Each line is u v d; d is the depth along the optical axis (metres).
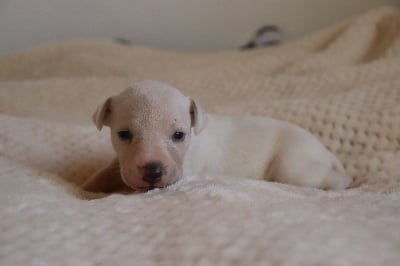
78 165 0.41
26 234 0.23
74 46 0.70
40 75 0.67
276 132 0.42
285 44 0.68
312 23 0.78
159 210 0.27
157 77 0.60
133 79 0.60
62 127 0.43
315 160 0.40
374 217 0.26
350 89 0.49
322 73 0.54
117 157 0.38
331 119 0.44
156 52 0.70
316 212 0.26
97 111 0.36
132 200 0.28
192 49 0.81
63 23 0.78
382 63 0.53
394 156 0.40
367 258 0.21
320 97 0.48
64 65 0.67
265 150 0.41
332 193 0.32
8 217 0.25
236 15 0.79
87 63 0.66
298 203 0.27
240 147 0.42
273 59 0.63
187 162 0.39
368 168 0.40
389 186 0.36
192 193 0.28
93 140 0.43
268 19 0.79
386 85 0.46
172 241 0.23
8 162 0.37
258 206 0.26
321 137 0.44
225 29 0.79
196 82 0.59
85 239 0.24
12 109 0.54
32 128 0.43
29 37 0.77
